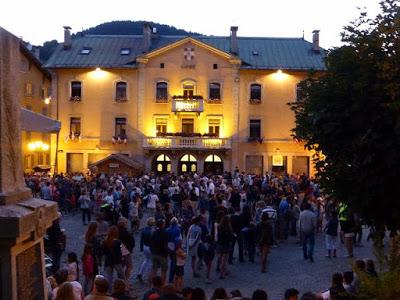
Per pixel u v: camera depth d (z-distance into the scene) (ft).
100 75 153.99
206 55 153.69
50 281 29.91
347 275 32.17
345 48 32.32
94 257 41.55
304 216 59.88
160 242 44.73
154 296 28.89
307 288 48.55
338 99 32.45
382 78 30.17
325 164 34.58
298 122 35.32
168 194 91.81
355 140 30.55
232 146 153.28
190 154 153.58
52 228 46.83
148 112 153.79
